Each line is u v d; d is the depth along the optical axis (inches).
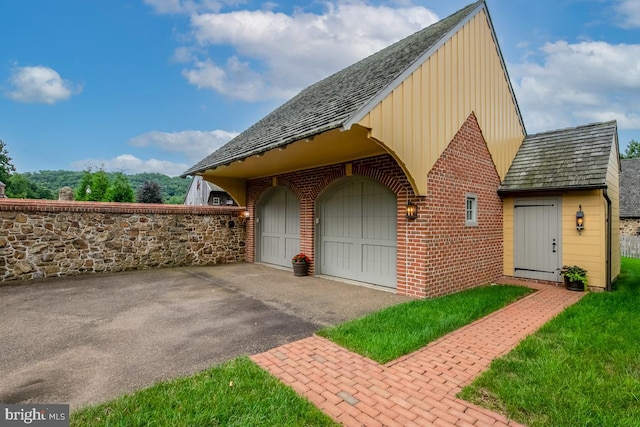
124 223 380.2
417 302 235.8
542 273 327.0
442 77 272.5
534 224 333.7
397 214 273.4
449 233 278.1
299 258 354.6
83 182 1263.5
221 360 142.5
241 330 181.3
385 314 203.9
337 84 353.7
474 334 176.1
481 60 323.9
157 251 403.2
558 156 342.6
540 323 194.9
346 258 335.6
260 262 460.8
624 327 182.4
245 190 471.5
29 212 324.8
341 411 105.8
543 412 104.5
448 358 145.6
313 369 134.5
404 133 233.0
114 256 373.4
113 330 180.9
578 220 301.0
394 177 272.7
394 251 290.8
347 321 196.4
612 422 98.6
